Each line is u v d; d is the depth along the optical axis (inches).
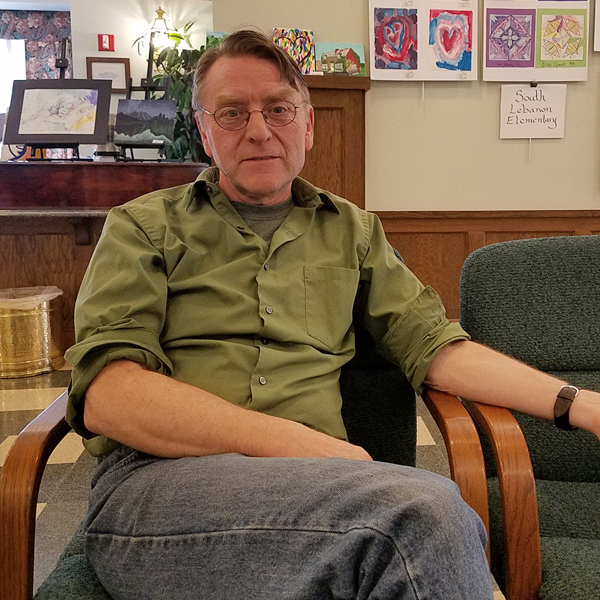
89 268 43.1
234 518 30.0
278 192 47.2
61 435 37.5
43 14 243.4
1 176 117.5
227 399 42.1
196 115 48.4
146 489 33.8
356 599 26.6
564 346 50.1
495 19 130.1
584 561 35.3
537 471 49.1
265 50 44.0
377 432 50.3
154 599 31.7
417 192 136.9
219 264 45.3
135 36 164.6
